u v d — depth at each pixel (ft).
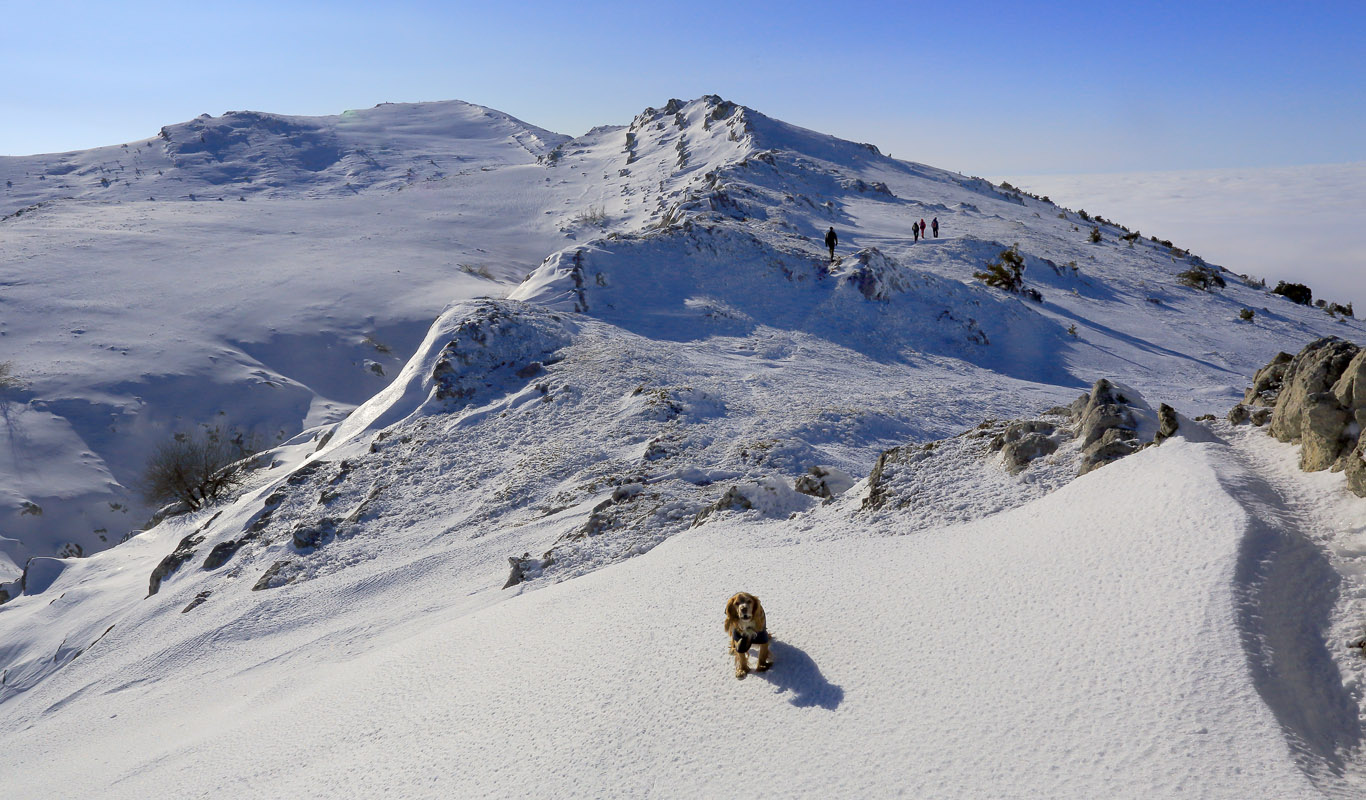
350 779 24.76
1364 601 17.43
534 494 75.61
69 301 261.65
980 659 19.20
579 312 134.21
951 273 180.34
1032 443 34.17
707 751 19.44
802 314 141.79
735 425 85.61
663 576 31.60
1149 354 146.00
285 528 84.53
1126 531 22.15
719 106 442.50
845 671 20.72
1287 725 14.75
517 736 23.16
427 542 71.26
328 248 336.90
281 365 242.58
